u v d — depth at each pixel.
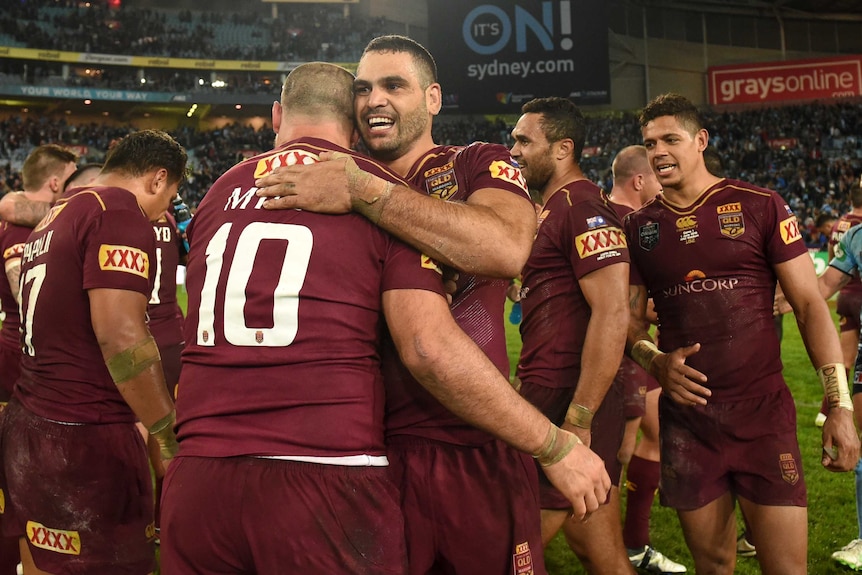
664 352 3.01
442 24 30.30
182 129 34.66
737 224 2.84
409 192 1.73
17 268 3.69
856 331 6.64
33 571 2.83
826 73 33.09
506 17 29.92
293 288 1.68
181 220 4.66
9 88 31.17
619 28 36.00
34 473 2.71
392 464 1.93
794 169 30.62
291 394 1.65
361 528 1.65
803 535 2.74
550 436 1.77
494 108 30.31
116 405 2.78
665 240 2.95
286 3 38.56
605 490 1.86
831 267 4.34
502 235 1.77
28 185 4.01
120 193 2.75
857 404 3.62
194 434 1.72
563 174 3.06
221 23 37.44
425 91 2.13
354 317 1.71
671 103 2.92
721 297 2.84
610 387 2.95
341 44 37.12
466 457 1.92
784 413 2.79
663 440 2.97
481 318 2.02
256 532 1.62
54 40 33.31
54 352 2.72
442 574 1.99
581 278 2.75
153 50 34.53
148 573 2.85
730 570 2.93
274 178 1.76
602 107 36.41
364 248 1.73
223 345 1.71
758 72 33.91
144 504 2.84
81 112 35.47
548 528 2.77
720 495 2.84
